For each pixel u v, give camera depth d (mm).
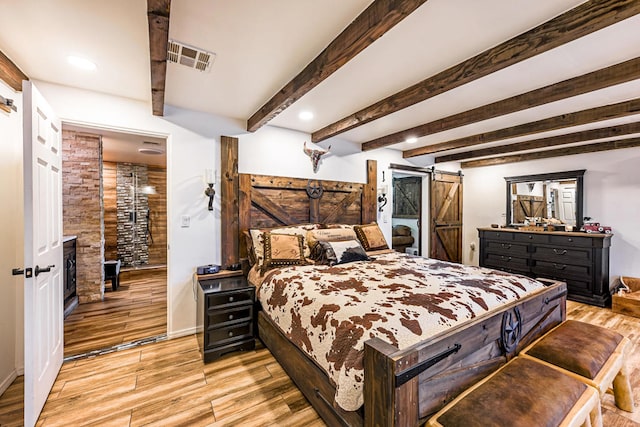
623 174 3916
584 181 4254
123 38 1717
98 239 3879
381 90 2432
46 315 1876
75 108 2385
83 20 1546
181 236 2855
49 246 1940
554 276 4148
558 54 1828
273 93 2508
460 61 1961
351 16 1516
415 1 1236
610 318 3295
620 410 1817
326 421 1629
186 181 2885
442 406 1364
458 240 5676
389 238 4648
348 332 1460
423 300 1714
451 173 5547
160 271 5699
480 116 2803
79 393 1953
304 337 1787
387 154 4621
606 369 1573
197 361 2385
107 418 1727
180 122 2854
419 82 2273
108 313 3420
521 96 2480
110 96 2533
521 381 1383
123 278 5125
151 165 6020
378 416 1198
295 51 1854
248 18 1531
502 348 1721
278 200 3459
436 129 3215
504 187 5203
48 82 2293
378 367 1197
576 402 1296
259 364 2350
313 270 2549
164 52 1653
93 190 3836
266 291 2430
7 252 2057
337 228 3465
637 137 3672
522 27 1590
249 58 1938
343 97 2582
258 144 3340
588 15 1389
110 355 2467
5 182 2062
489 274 2391
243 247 3176
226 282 2711
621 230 3924
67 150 3701
